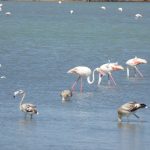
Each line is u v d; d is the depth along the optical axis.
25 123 28.38
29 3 162.00
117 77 43.03
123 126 28.05
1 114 30.11
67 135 26.45
